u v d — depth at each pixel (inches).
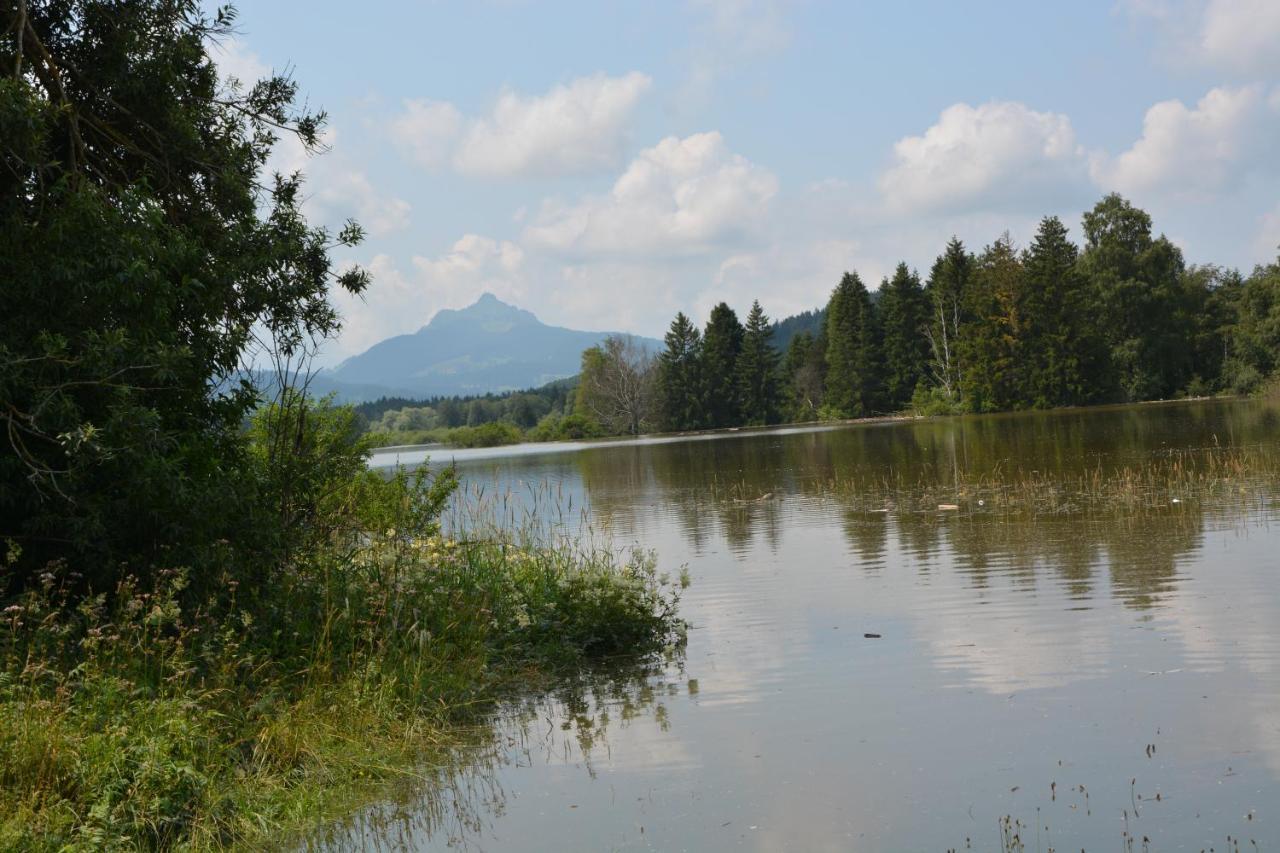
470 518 548.7
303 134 461.7
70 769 199.3
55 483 279.7
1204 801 201.3
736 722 272.7
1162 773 217.0
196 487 315.0
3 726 204.4
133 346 307.9
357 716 269.9
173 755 219.8
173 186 412.8
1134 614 362.3
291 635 309.9
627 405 3878.0
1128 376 2970.0
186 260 356.8
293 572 355.6
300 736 251.1
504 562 436.8
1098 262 2992.1
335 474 429.7
